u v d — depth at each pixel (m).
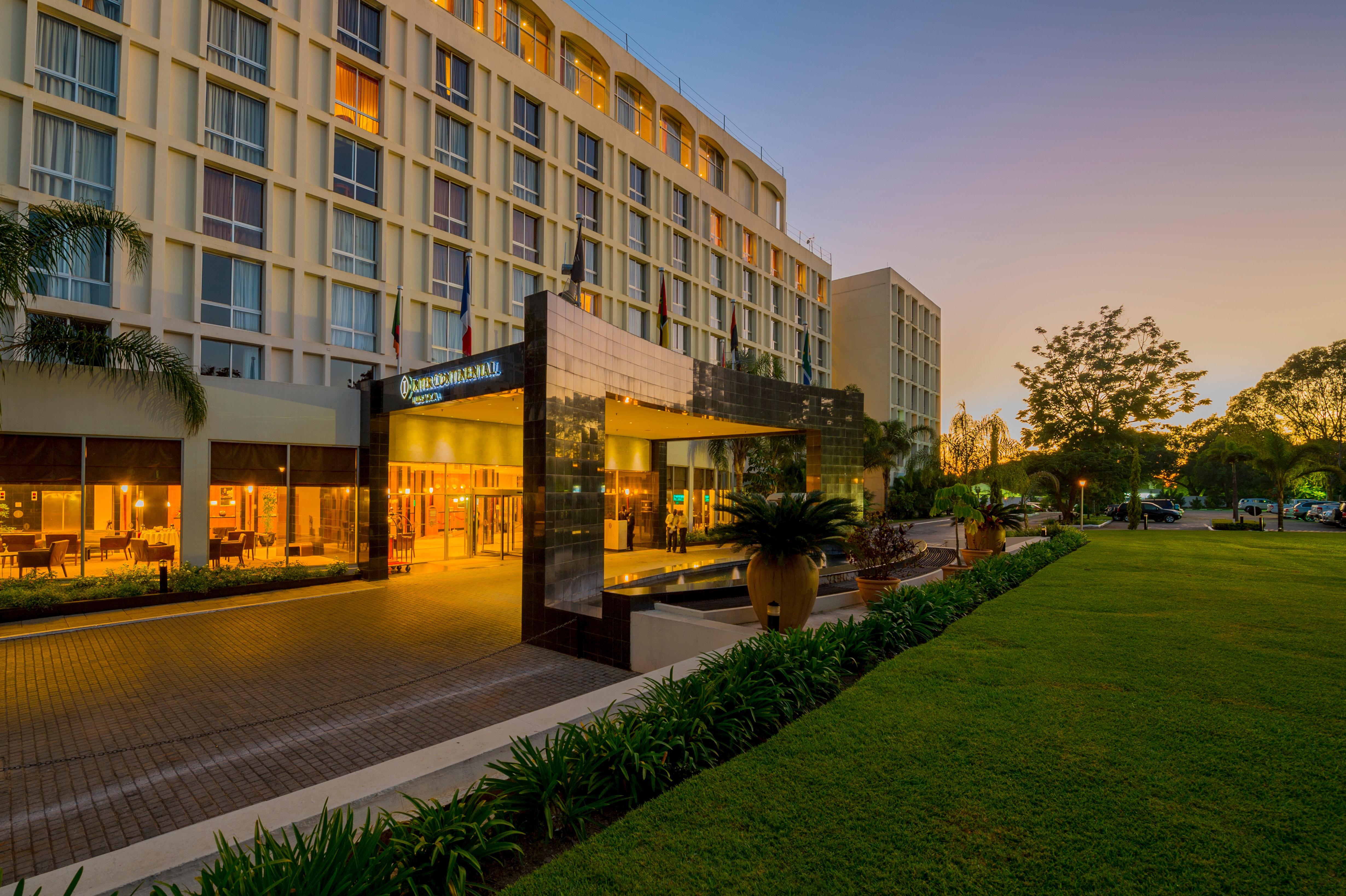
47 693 8.38
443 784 4.29
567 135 29.02
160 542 14.96
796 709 5.38
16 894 2.75
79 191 15.66
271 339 18.48
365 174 21.38
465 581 17.38
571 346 11.73
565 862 3.24
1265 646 7.35
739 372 18.34
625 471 27.50
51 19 15.47
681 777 4.33
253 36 18.84
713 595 10.76
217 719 7.47
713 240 39.19
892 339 58.16
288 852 2.91
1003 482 32.31
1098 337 47.59
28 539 13.48
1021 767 4.21
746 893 2.98
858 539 11.99
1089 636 7.88
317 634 11.60
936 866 3.16
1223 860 3.15
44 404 13.41
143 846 3.38
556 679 9.12
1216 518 47.44
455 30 23.95
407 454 19.53
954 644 7.47
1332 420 54.28
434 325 23.06
